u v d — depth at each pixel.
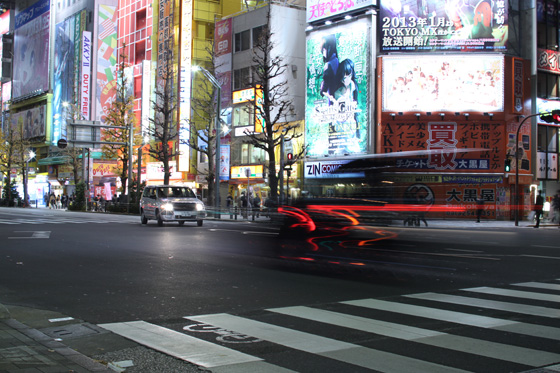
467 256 13.58
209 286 8.74
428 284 9.13
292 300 7.62
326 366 4.59
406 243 17.56
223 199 45.62
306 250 14.73
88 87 67.56
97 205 49.25
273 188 31.73
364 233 17.67
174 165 53.22
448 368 4.56
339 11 37.16
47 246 15.11
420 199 27.08
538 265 11.79
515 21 37.53
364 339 5.50
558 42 38.09
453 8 35.31
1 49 93.31
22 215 37.03
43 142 76.06
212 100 41.19
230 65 46.62
